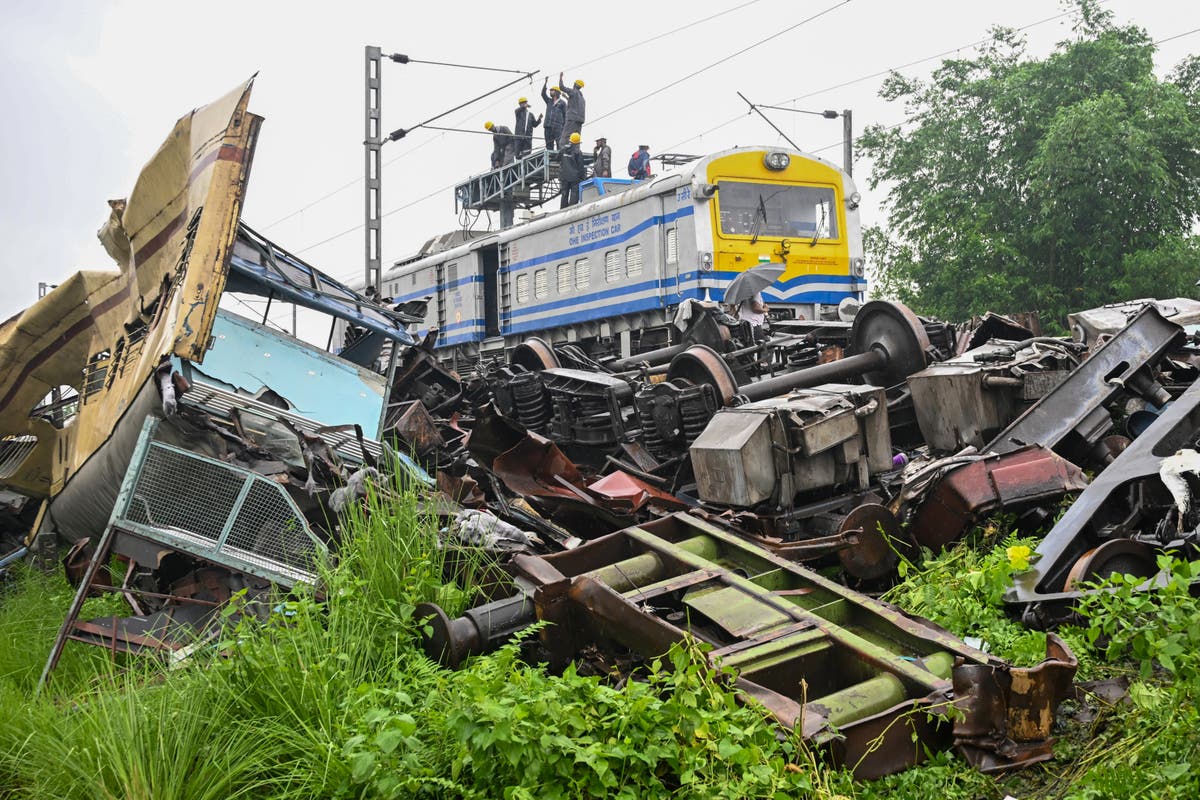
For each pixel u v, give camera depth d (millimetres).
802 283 16984
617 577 5738
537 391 11781
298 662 4738
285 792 4098
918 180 28969
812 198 17297
